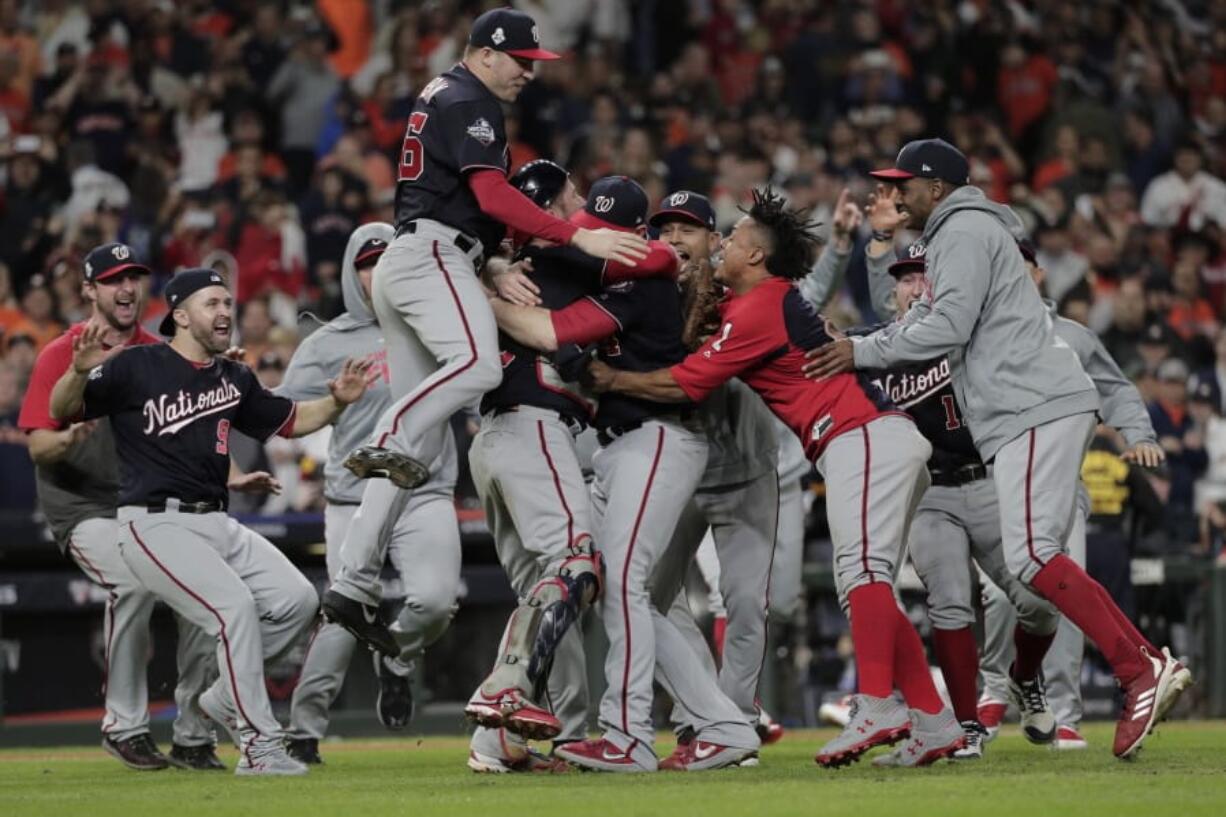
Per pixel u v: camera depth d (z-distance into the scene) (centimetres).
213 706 2559
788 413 2339
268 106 5978
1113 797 1847
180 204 5472
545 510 2273
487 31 2308
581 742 2292
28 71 5906
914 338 2306
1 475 4078
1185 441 4881
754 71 6681
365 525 2478
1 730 3581
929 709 2327
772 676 3875
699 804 1827
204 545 2472
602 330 2272
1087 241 5888
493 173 2250
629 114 6206
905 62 6669
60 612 3666
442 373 2247
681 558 2548
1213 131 6962
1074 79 6725
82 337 2433
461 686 3859
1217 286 6216
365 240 2867
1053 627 2686
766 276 2320
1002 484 2359
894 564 2311
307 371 2898
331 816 1820
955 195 2394
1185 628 4094
